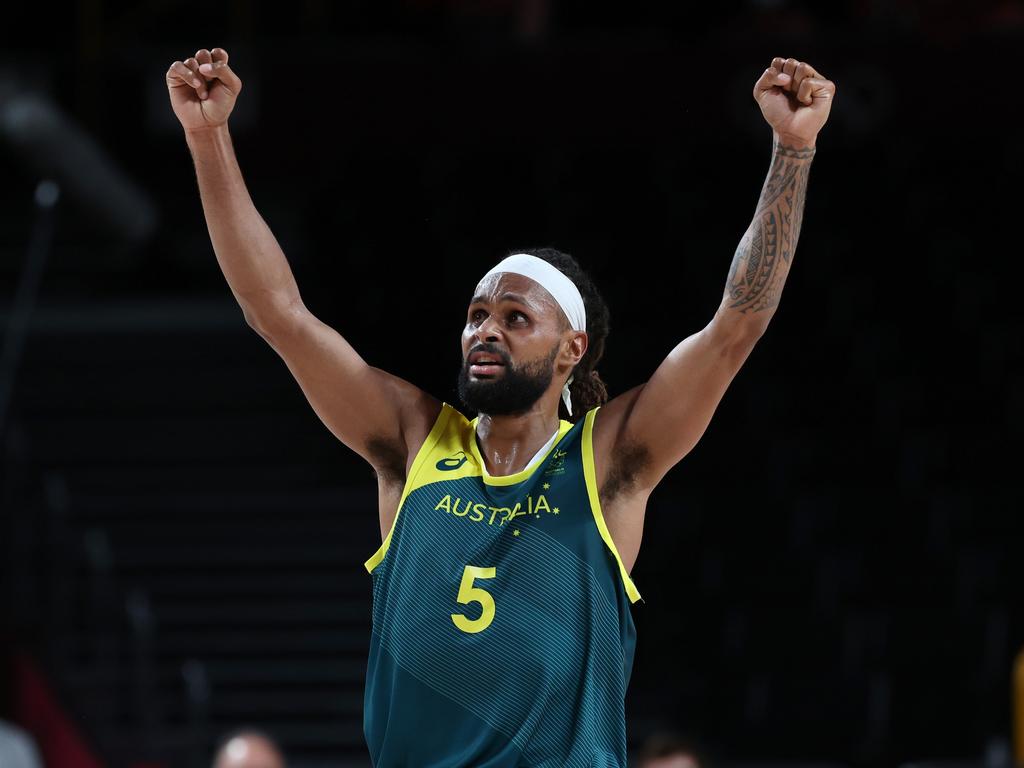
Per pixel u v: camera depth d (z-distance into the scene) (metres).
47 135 40.69
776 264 11.32
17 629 33.69
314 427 41.78
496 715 10.68
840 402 41.78
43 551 36.88
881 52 49.28
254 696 35.62
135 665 35.34
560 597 10.91
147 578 37.97
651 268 45.59
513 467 11.51
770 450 40.28
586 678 10.77
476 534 11.05
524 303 11.52
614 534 11.38
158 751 33.19
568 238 46.81
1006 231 46.88
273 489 40.12
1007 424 40.88
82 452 41.00
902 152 49.00
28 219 48.56
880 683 34.03
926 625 35.72
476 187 48.72
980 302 44.75
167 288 47.34
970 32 49.31
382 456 11.98
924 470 39.75
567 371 11.75
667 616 36.41
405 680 10.90
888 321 44.41
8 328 43.78
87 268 47.31
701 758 21.16
